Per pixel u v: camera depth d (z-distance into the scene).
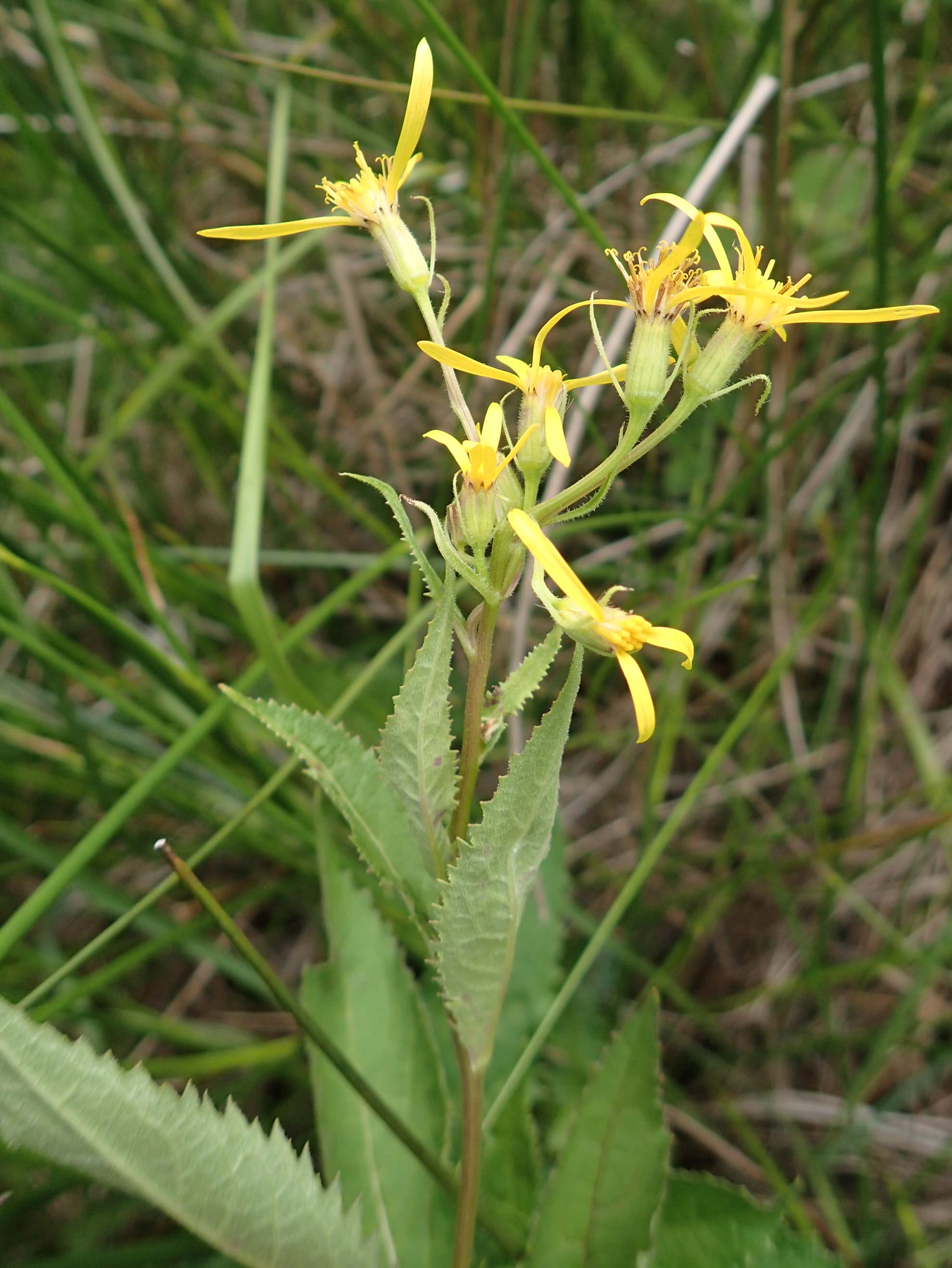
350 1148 0.18
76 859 0.17
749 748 0.31
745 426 0.29
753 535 0.30
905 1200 0.23
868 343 0.31
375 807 0.14
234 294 0.29
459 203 0.34
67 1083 0.12
